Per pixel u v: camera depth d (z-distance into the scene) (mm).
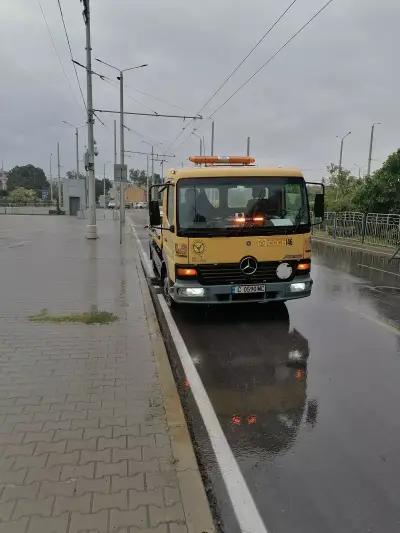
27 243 20516
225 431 4301
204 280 7512
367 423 4449
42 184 132375
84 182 50250
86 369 5324
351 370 5836
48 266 13633
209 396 5086
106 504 2967
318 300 9977
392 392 5168
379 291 11117
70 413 4219
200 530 2770
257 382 5469
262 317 8453
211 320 8227
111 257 15859
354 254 20016
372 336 7301
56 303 8727
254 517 3119
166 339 7164
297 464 3752
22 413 4207
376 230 23125
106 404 4418
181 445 3693
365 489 3430
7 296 9359
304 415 4617
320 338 7191
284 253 7695
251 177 7605
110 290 10039
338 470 3668
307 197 7883
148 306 8523
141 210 83125
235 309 9031
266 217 7633
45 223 37844
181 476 3283
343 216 27078
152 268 13984
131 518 2848
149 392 4711
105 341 6395
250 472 3639
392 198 24781
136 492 3096
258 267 7609
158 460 3479
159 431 3910
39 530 2723
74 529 2740
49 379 5012
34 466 3367
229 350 6641
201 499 3043
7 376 5082
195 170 7555
